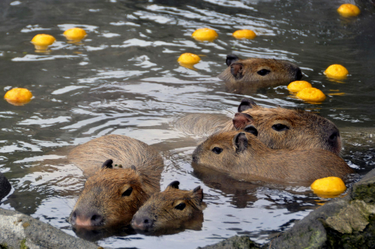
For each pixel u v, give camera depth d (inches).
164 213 219.9
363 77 442.3
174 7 657.0
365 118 354.6
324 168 267.3
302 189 255.1
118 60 478.3
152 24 587.8
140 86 420.2
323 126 299.6
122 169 247.4
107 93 402.9
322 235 185.6
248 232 207.8
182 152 309.7
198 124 348.2
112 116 360.2
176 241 202.2
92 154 291.6
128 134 332.2
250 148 281.1
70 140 317.1
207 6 665.6
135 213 222.5
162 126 348.5
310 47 526.0
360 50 515.5
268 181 268.2
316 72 458.0
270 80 446.0
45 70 445.4
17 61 464.4
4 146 303.3
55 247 193.2
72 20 592.7
